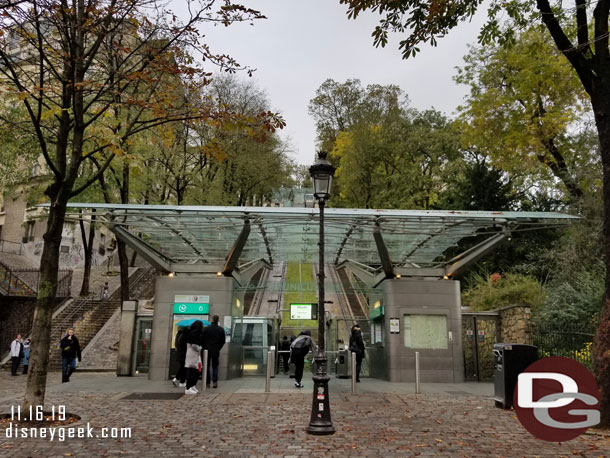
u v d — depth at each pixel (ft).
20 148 70.23
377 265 71.26
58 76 30.19
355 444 22.88
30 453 21.21
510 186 92.43
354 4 34.14
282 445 22.68
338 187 159.53
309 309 68.39
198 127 93.45
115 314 90.94
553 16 30.91
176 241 57.82
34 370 28.40
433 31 35.12
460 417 29.68
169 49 33.45
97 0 30.78
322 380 25.68
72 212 44.88
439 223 46.88
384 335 54.80
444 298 54.34
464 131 83.61
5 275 83.46
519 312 53.26
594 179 62.49
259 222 46.50
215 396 37.70
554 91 74.02
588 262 60.29
